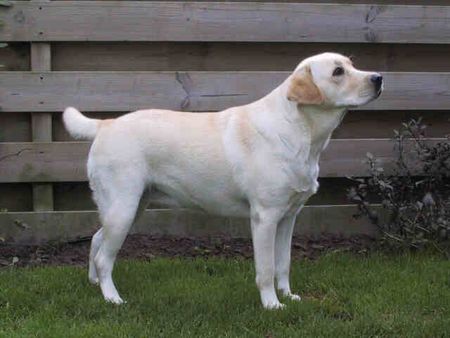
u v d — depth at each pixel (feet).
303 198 12.17
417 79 14.56
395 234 14.28
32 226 14.30
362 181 14.21
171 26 14.11
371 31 14.42
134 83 14.15
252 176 11.98
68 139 14.40
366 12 14.38
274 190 11.95
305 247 14.43
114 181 12.23
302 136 11.93
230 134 12.09
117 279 13.03
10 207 14.49
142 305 12.26
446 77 14.60
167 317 11.94
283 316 11.98
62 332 11.56
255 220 12.09
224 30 14.19
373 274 13.17
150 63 14.40
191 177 12.21
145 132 12.22
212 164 12.10
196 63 14.47
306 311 12.10
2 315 12.00
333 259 13.85
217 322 11.87
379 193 14.57
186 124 12.24
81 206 14.62
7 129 14.30
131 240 14.44
